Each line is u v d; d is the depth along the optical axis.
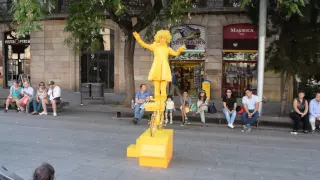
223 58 19.14
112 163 6.65
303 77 13.17
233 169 6.46
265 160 7.15
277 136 9.76
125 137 9.08
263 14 11.77
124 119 12.00
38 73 22.09
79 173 6.00
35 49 21.97
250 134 9.94
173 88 18.47
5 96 18.41
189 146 8.24
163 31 6.81
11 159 6.77
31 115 12.48
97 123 11.12
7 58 23.75
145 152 6.45
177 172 6.17
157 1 12.98
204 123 11.38
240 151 7.87
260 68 12.01
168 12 12.88
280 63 12.58
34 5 9.66
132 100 12.79
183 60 19.73
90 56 21.86
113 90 21.80
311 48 12.17
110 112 13.51
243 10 17.73
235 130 10.52
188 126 11.01
